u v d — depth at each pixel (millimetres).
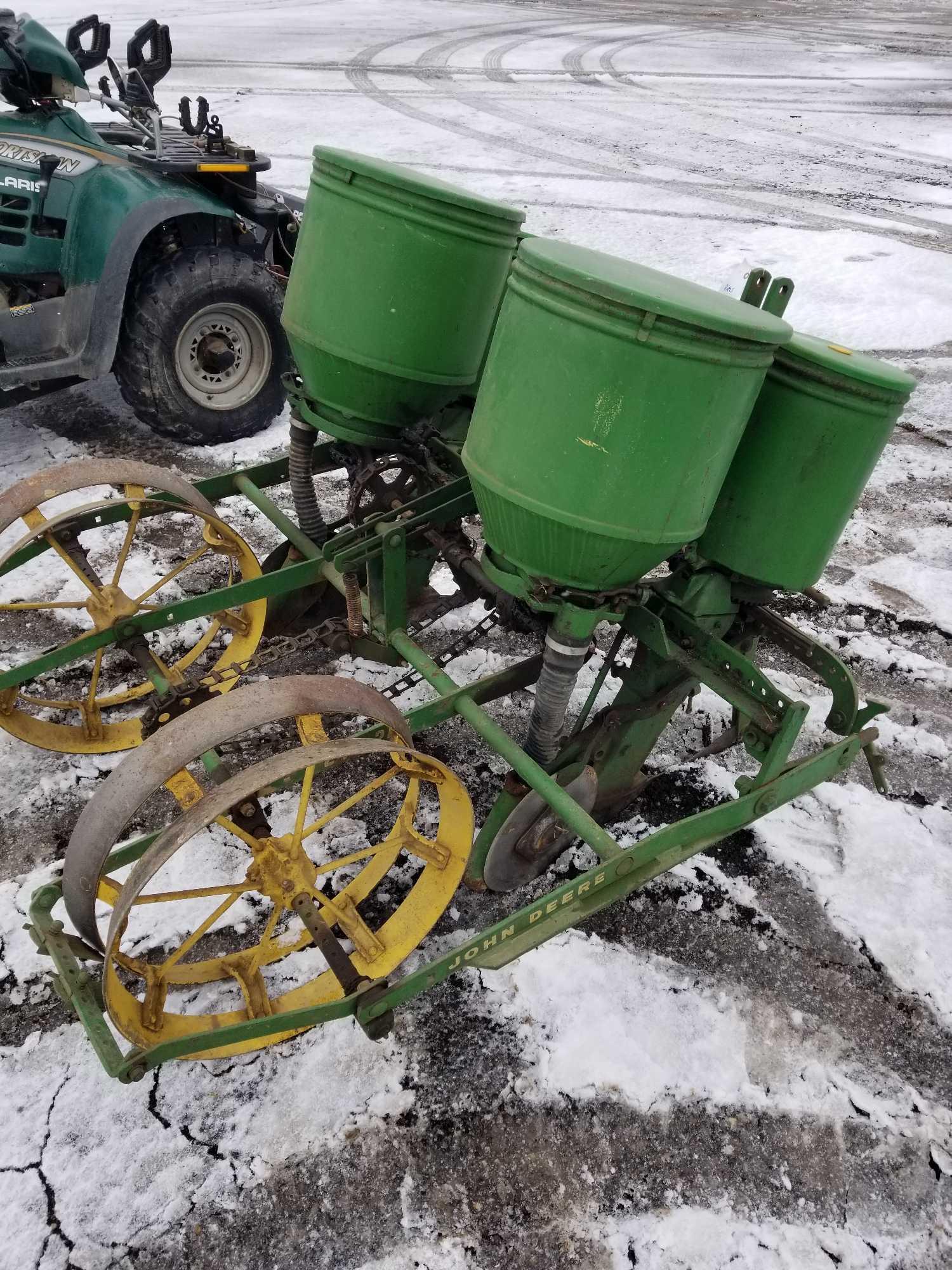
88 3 23266
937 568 5078
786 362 2461
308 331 3053
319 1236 2184
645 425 2154
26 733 3314
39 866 3006
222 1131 2352
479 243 2895
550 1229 2225
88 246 4832
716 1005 2758
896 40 28656
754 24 30750
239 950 2785
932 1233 2289
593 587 2459
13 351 4977
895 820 3453
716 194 11820
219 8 25281
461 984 2729
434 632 4289
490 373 2369
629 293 2029
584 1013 2682
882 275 9250
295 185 10086
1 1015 2576
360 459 3529
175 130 6133
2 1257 2094
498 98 16656
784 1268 2188
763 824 3395
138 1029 2232
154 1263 2117
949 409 6855
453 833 2615
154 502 3295
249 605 3816
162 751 2111
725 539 2697
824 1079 2592
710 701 3988
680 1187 2324
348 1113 2412
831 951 2953
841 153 14742
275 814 3232
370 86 16672
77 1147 2297
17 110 4926
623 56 22625
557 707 2703
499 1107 2447
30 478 3199
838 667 2885
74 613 4191
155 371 5191
